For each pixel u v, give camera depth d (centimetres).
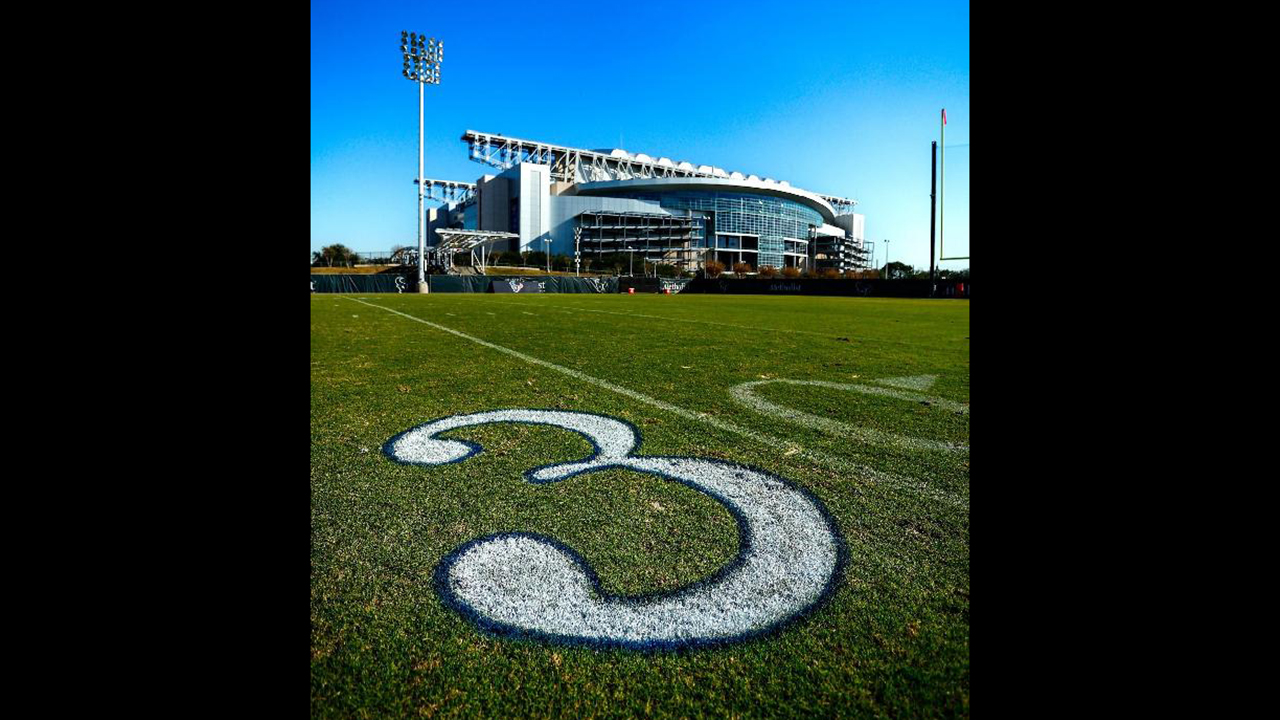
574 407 300
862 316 1170
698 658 100
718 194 7619
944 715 87
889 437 244
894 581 126
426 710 88
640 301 2036
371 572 129
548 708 89
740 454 219
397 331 760
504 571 130
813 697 91
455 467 201
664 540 145
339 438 238
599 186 7550
